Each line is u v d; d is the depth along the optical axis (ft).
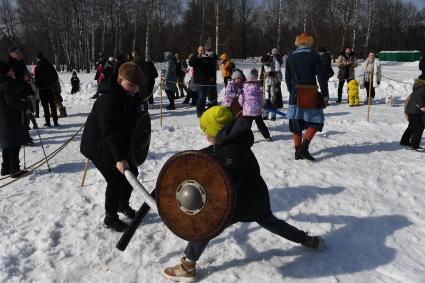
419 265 11.96
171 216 10.49
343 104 46.47
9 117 20.66
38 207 16.79
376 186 18.02
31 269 12.30
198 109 37.81
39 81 35.78
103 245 13.53
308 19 150.00
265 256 12.57
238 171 10.50
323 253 12.67
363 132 29.94
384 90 54.19
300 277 11.48
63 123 38.78
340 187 17.97
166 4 163.94
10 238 14.03
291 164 21.52
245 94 26.58
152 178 20.22
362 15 153.79
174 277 11.41
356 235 13.78
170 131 32.01
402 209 15.69
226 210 9.91
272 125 32.78
